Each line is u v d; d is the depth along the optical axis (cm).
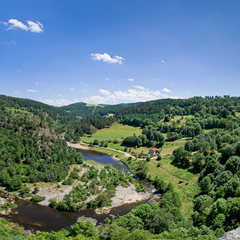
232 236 3606
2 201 7938
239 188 5691
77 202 8219
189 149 15088
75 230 5250
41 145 12769
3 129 12356
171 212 6284
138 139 19938
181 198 8650
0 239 4838
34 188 8950
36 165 10956
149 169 13162
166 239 4003
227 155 10144
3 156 10525
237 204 4578
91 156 17662
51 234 5200
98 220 7206
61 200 8319
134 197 9212
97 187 9594
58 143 14262
